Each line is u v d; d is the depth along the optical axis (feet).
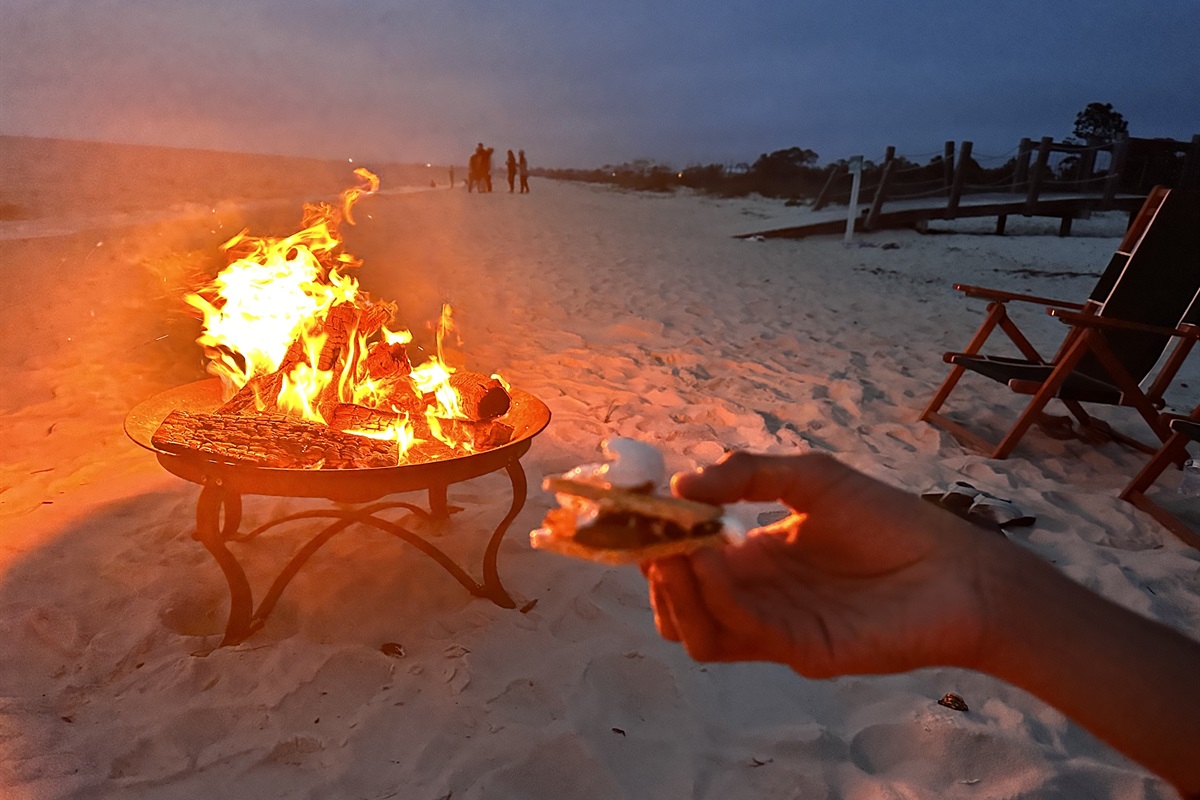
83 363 16.35
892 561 2.33
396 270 30.53
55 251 28.30
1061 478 13.26
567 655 7.77
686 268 35.22
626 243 44.55
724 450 13.33
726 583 2.26
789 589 2.37
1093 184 51.78
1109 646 2.01
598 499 2.44
